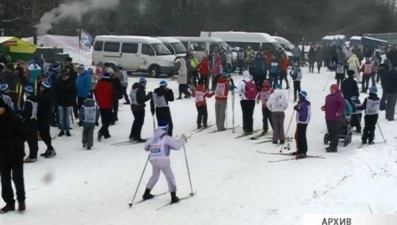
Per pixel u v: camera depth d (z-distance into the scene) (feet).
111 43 113.50
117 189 36.09
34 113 42.50
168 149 32.99
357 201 30.50
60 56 108.78
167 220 29.89
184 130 56.65
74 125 57.31
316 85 98.89
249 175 39.29
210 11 195.31
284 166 41.81
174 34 184.75
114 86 56.34
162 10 183.32
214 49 110.93
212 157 45.21
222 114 56.24
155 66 109.50
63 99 51.88
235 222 29.04
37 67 62.75
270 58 87.40
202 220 29.71
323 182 36.17
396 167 37.99
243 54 113.39
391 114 62.03
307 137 53.42
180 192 35.19
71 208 32.17
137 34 177.78
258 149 48.11
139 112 50.47
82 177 38.96
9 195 31.30
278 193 34.27
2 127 30.71
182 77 78.79
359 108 49.96
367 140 49.62
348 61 93.71
